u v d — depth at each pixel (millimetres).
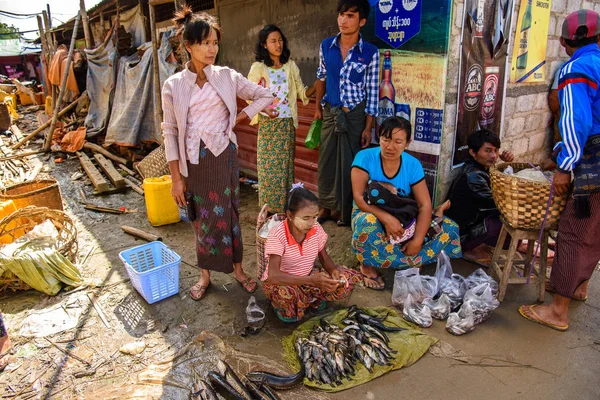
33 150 8547
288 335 2869
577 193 2574
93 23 13094
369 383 2441
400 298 3107
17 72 36250
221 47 6484
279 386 2389
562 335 2826
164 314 3139
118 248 4238
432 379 2469
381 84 3930
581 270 2719
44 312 3156
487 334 2846
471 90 3740
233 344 2783
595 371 2508
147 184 4621
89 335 2906
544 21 4320
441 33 3373
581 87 2420
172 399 2354
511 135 4480
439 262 3264
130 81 7352
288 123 4312
